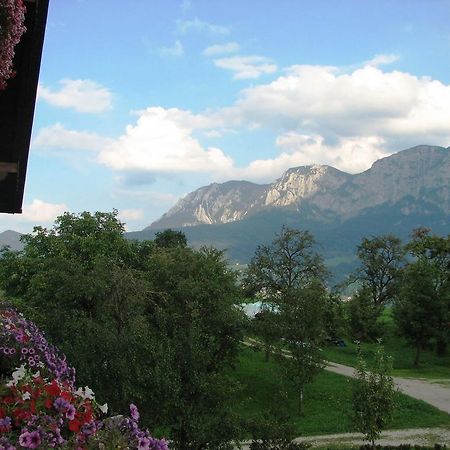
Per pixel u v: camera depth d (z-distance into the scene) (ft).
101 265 79.10
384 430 124.47
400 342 261.65
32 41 28.55
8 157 33.65
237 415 64.59
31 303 106.22
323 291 151.74
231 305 112.78
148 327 62.64
